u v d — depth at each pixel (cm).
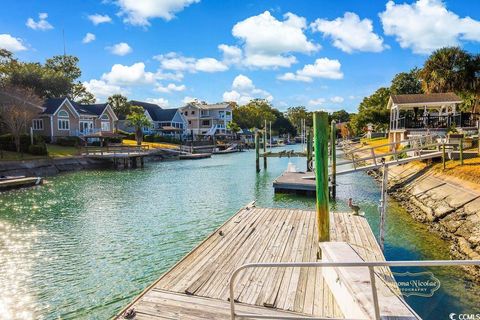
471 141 1980
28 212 1470
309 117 11375
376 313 327
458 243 922
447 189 1323
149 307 471
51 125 4150
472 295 629
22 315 650
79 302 696
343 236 796
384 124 5156
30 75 5156
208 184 2259
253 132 8306
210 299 493
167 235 1130
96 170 3206
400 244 962
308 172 2316
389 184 1978
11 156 2933
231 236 812
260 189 2028
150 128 6138
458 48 3328
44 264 891
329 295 501
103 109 5225
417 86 5931
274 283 545
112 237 1111
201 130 7644
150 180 2492
